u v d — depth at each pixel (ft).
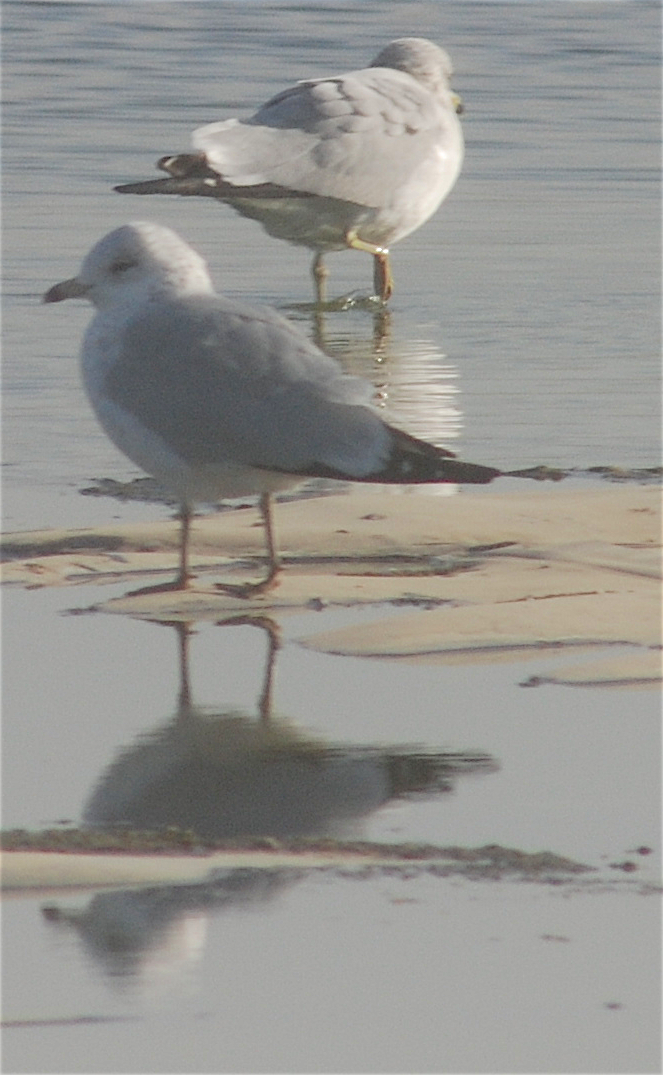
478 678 32.48
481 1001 21.11
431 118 70.08
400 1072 19.86
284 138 68.08
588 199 82.99
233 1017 20.67
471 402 54.39
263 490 37.47
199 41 116.06
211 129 68.03
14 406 53.26
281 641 34.68
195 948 22.13
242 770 28.22
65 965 21.67
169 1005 20.92
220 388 36.55
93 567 39.27
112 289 38.45
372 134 68.64
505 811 26.68
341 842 25.36
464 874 24.32
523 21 125.39
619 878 24.26
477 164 88.58
